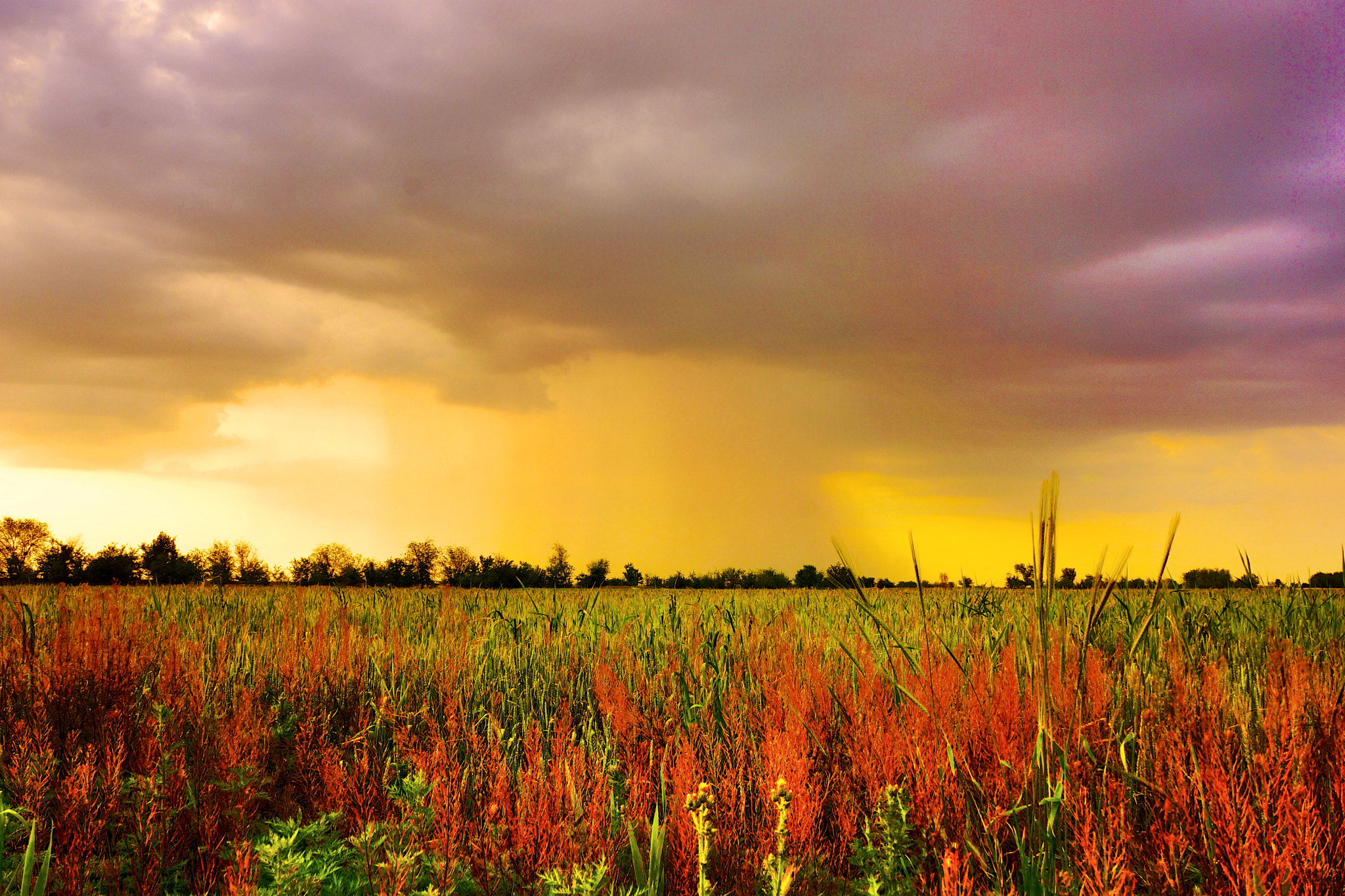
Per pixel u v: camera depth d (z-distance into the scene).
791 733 3.80
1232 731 3.51
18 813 3.17
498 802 3.42
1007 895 2.60
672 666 5.55
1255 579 7.03
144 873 3.08
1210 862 2.66
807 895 2.86
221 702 5.09
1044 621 3.20
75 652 5.29
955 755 3.29
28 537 58.19
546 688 5.66
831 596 13.31
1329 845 2.66
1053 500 3.22
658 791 3.73
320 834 3.38
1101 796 3.00
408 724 4.81
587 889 2.57
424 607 10.05
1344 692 3.72
